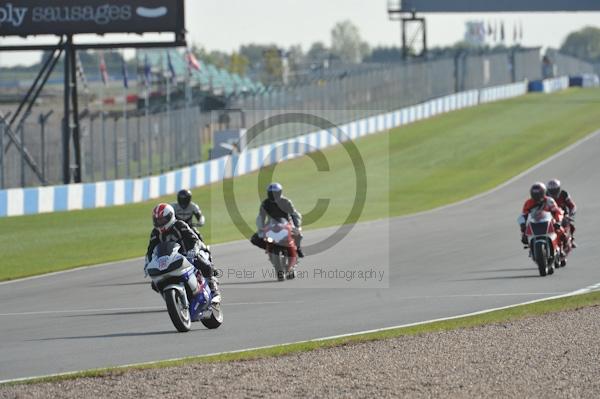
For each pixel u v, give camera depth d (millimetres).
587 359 37906
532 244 68125
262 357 39531
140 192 139625
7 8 136125
